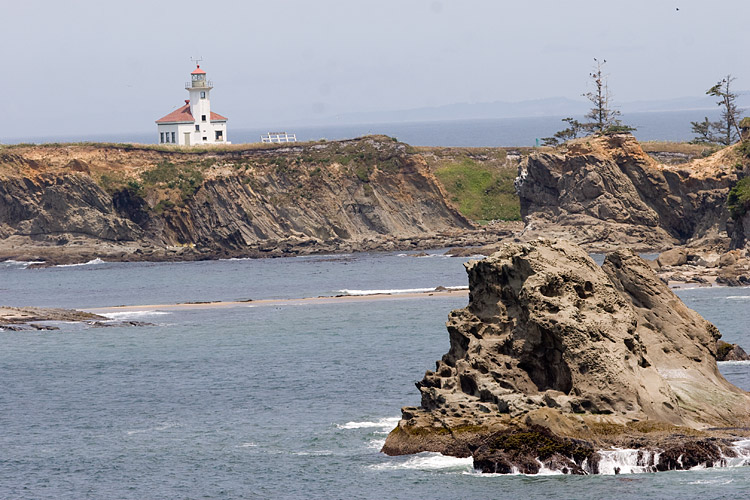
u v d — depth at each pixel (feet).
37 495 404.77
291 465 424.46
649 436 388.37
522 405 403.54
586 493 361.92
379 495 377.50
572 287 422.82
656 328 457.68
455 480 384.27
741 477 370.73
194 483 410.11
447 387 429.38
